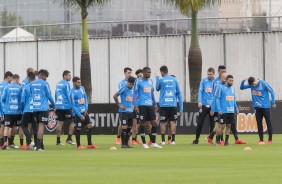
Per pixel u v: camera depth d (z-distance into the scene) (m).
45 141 82.25
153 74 129.25
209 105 71.44
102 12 153.62
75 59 132.00
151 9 152.25
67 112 74.38
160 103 70.94
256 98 70.81
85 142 79.81
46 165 45.25
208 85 71.75
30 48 135.62
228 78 68.31
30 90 63.75
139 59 130.25
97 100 133.25
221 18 129.50
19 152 60.78
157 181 34.34
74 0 110.88
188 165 44.03
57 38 138.50
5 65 137.62
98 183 33.72
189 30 134.75
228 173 38.34
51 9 158.62
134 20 142.75
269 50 125.56
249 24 131.75
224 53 126.75
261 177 36.00
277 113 93.81
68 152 60.00
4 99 66.75
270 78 125.81
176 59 127.88
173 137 71.31
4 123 66.75
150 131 71.44
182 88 127.75
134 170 40.62
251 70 126.06
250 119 92.62
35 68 135.12
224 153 56.09
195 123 93.31
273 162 46.19
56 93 74.69
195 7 107.38
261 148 63.16
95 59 133.25
